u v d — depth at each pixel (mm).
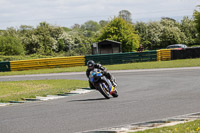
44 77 49656
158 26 141250
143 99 20797
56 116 15766
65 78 45812
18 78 50531
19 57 80875
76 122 14141
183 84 29922
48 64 65500
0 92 32625
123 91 27047
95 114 15875
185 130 11453
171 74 42469
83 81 39156
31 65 65125
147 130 11672
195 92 23422
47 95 26672
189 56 67188
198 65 53219
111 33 96750
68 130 12734
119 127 12641
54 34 127000
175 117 14383
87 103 20000
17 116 16344
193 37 152500
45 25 128125
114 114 15711
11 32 130875
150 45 138625
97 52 81062
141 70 51844
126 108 17359
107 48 81062
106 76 21625
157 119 14188
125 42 94750
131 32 96438
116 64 65438
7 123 14586
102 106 18328
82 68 60906
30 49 115938
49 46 119500
